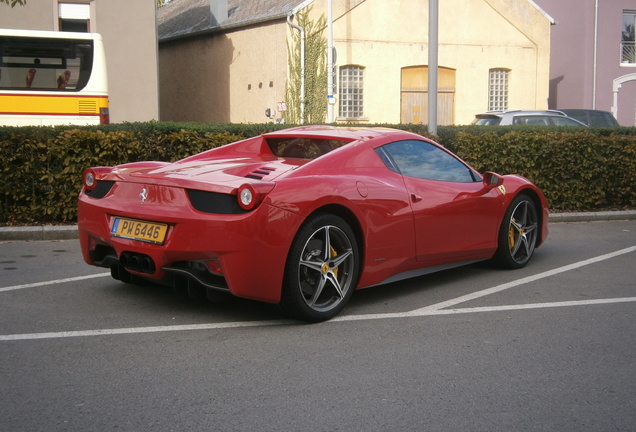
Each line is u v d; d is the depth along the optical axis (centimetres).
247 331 487
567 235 962
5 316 515
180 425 338
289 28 2325
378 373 412
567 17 3119
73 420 341
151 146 920
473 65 2633
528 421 351
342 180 520
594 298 600
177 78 3034
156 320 509
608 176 1165
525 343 474
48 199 880
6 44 1566
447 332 495
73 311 530
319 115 2369
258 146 615
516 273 698
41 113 1584
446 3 2567
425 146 623
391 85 2506
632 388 397
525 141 1103
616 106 3083
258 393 378
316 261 504
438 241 599
